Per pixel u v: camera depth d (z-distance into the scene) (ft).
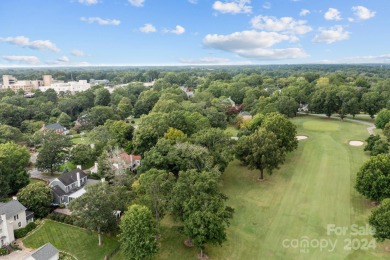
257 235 146.10
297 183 202.28
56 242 147.95
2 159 195.42
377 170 160.86
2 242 143.84
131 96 551.59
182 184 135.13
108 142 257.75
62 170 246.68
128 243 121.80
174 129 248.11
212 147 214.69
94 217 138.21
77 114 469.57
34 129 357.82
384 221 124.77
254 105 398.21
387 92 408.26
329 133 312.50
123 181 180.24
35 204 168.55
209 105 397.60
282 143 232.12
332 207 169.48
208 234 122.42
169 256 132.36
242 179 213.05
